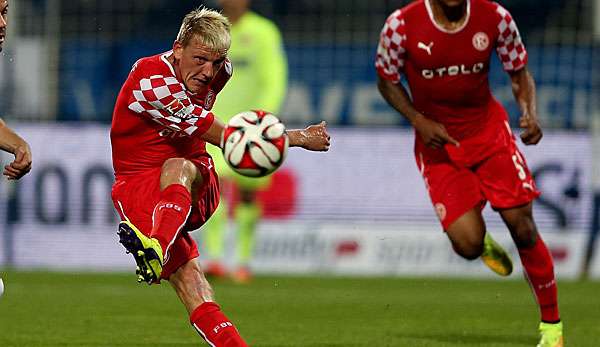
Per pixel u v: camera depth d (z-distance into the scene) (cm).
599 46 5578
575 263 5312
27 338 2909
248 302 3988
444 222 2830
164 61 2156
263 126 2030
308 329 3186
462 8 2705
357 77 5678
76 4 6062
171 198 2100
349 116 5675
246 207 4834
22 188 5553
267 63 4812
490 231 5291
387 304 3972
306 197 5384
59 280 4869
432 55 2736
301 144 2169
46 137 5575
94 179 5525
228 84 4838
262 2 5988
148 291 4391
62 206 5541
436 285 4825
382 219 5378
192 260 2184
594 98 5559
